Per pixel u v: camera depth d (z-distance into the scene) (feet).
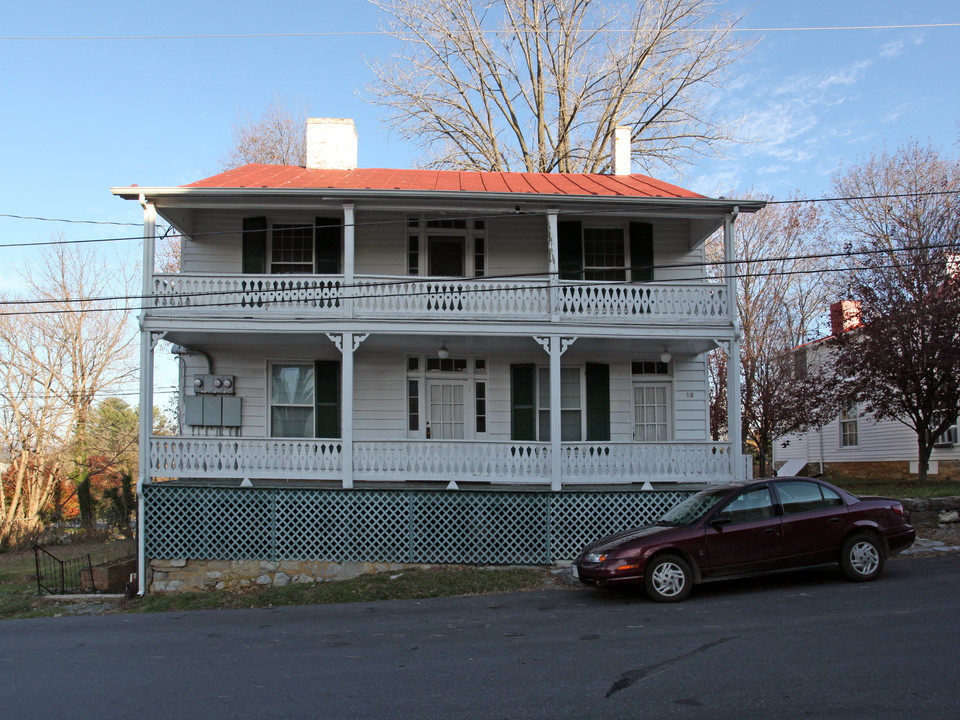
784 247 88.33
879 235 85.05
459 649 27.07
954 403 61.16
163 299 48.37
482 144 101.40
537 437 56.24
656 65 94.38
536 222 56.85
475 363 57.16
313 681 23.40
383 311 49.34
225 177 55.62
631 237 56.70
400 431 55.77
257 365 55.36
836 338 66.49
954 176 86.28
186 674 25.07
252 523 47.47
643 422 57.62
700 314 50.72
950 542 45.29
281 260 55.36
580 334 49.60
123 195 47.70
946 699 19.30
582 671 23.29
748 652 24.40
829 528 35.29
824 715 18.48
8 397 99.50
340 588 41.96
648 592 33.71
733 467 49.47
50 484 103.04
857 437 87.51
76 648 31.07
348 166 64.13
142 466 47.32
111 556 72.54
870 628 26.76
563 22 94.53
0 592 51.57
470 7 93.76
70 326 103.71
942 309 58.70
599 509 48.34
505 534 47.67
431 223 56.54
